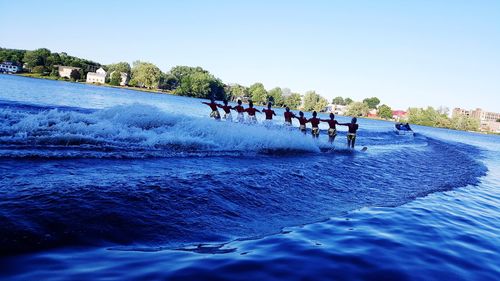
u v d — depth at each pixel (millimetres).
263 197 7496
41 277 3543
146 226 5188
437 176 14008
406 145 29938
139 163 9195
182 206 6145
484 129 158250
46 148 9492
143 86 131875
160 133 14586
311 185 9250
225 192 7273
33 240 4324
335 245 5074
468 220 7270
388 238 5559
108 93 65500
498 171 18922
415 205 8203
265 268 4109
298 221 6309
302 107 146250
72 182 6551
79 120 14445
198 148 13023
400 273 4262
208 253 4531
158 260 4188
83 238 4582
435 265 4637
